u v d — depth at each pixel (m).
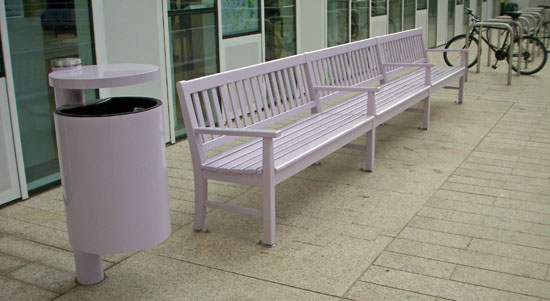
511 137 6.23
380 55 6.70
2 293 3.19
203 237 3.87
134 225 2.96
